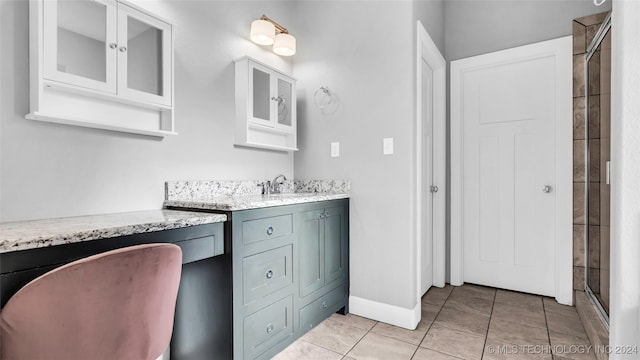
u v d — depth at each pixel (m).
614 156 1.37
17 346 0.76
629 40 1.30
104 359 0.82
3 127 1.17
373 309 2.15
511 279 2.66
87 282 0.77
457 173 2.84
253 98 2.09
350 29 2.29
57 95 1.30
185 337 1.55
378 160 2.16
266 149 2.32
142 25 1.52
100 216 1.36
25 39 1.23
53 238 0.89
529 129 2.58
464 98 2.85
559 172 2.42
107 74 1.38
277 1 2.45
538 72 2.55
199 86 1.87
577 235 2.30
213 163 1.95
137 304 0.86
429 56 2.56
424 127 2.63
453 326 2.03
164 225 1.16
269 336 1.58
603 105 1.92
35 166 1.25
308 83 2.50
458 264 2.83
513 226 2.65
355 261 2.24
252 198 1.86
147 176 1.61
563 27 2.44
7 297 0.82
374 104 2.18
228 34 2.06
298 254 1.78
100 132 1.44
